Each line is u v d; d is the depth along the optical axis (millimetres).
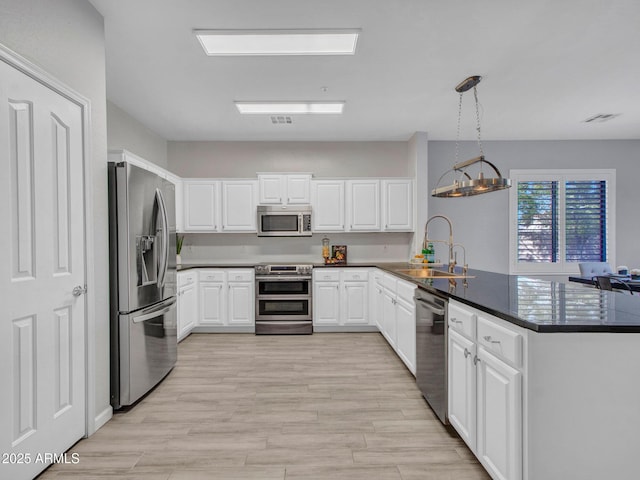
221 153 5020
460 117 4078
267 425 2197
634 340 1305
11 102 1537
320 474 1727
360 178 4727
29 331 1630
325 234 5078
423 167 4645
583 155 5059
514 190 5055
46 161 1743
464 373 1814
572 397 1301
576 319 1339
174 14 2176
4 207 1502
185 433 2104
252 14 2176
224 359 3467
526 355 1310
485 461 1597
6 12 1521
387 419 2271
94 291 2115
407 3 2078
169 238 3061
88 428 2059
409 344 2861
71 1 1932
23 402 1591
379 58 2721
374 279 4461
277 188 4695
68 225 1899
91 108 2096
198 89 3277
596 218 5059
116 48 2562
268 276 4469
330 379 2947
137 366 2465
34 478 1663
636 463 1315
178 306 3852
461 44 2527
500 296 1872
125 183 2344
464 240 5043
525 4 2088
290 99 3518
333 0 2051
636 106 3752
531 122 4273
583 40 2480
